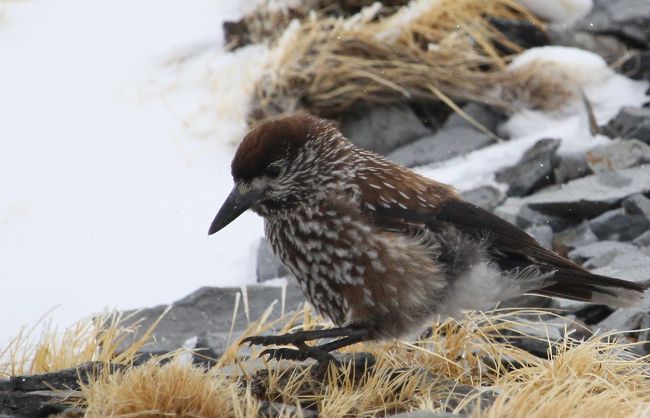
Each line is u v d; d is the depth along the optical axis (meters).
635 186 11.92
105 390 7.67
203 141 13.53
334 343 8.82
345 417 7.82
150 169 13.15
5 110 14.01
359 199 8.80
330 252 8.81
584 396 7.96
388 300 8.74
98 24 15.39
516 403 7.46
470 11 14.66
